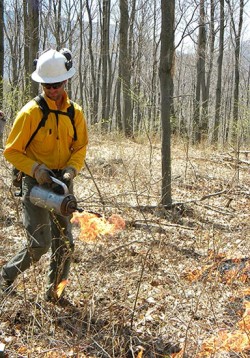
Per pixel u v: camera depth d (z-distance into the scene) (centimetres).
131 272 434
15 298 374
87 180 786
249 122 1342
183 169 938
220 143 1475
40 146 363
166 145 660
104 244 477
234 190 793
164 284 427
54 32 1789
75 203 345
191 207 694
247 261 457
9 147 353
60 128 361
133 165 883
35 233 360
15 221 549
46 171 349
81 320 337
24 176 369
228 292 414
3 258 444
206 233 570
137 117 2139
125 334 351
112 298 392
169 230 582
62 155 371
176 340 348
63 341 328
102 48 2455
